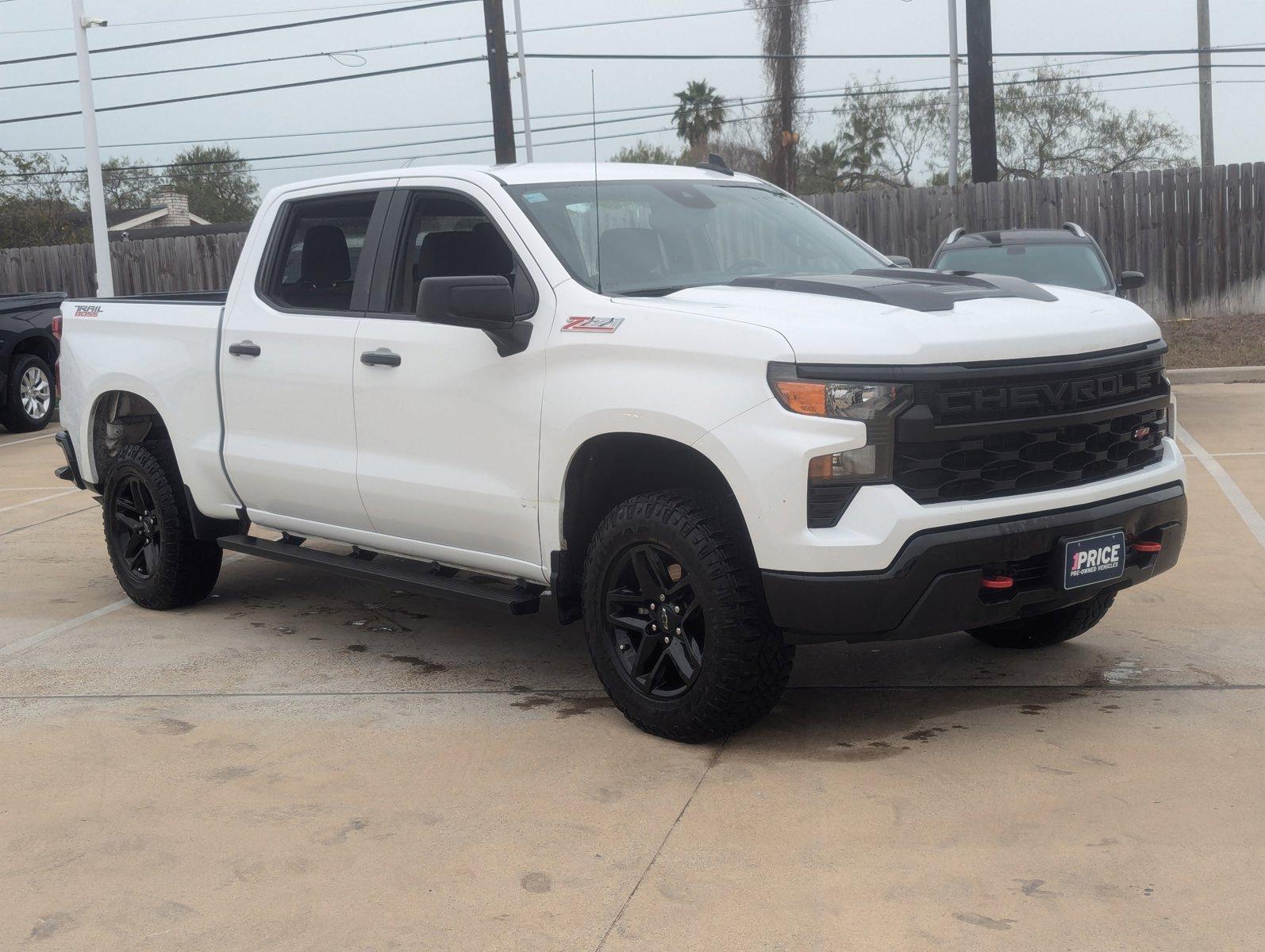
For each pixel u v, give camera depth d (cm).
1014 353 392
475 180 479
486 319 429
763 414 381
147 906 325
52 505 932
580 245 460
